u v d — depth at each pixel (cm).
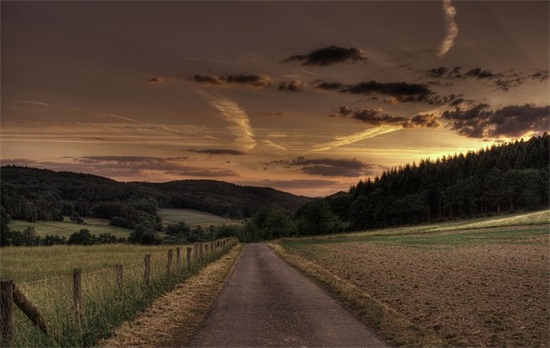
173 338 1088
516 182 16150
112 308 1243
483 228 8500
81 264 3472
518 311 1355
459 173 19625
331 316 1330
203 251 3828
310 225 13650
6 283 827
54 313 1062
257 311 1427
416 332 1105
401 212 18200
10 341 819
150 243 13762
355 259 3491
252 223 14325
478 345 1012
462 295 1652
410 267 2720
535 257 3119
